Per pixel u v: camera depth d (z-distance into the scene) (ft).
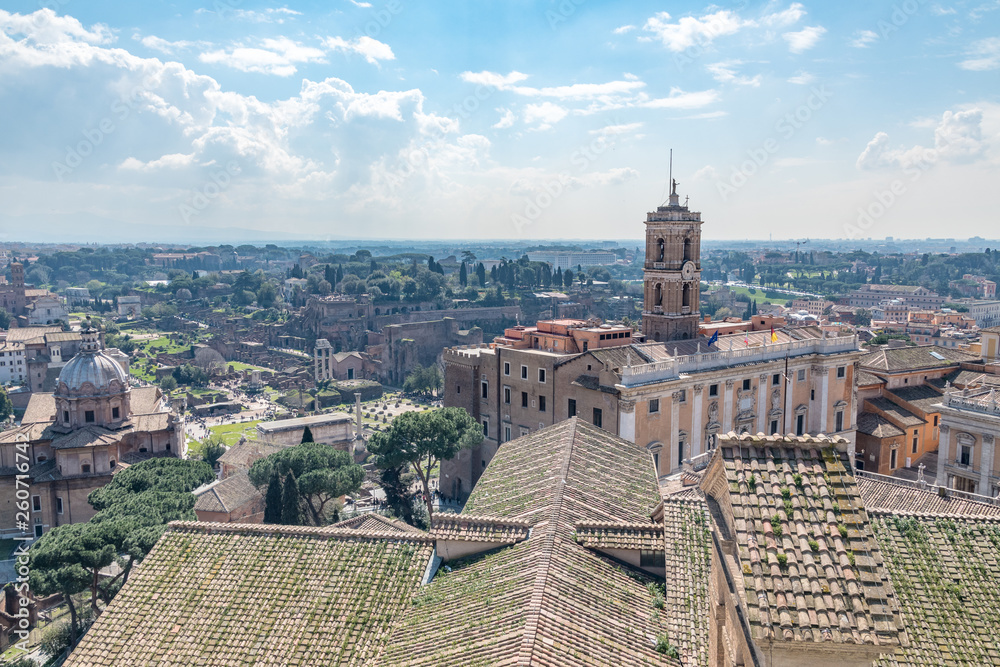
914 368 373.20
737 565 68.33
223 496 348.18
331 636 115.14
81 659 115.44
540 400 338.54
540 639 93.56
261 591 125.49
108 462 384.47
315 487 314.35
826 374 351.67
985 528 123.34
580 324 376.27
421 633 108.37
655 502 152.56
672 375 295.69
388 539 135.44
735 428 326.03
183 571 131.34
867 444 352.08
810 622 57.88
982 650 101.30
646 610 111.14
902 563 116.78
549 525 128.47
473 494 163.73
